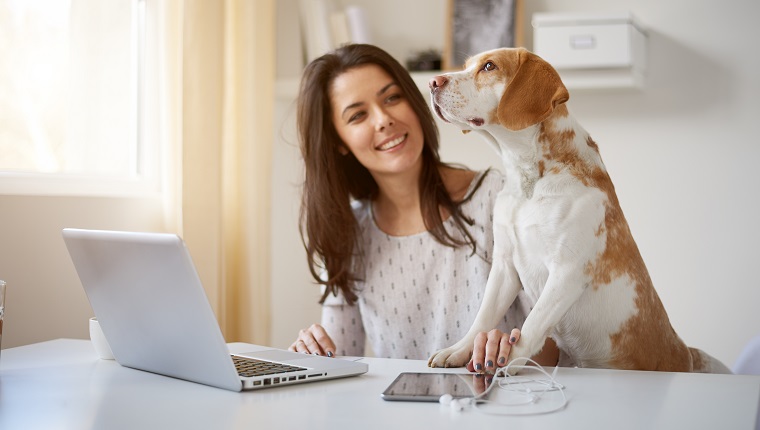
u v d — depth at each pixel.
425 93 2.98
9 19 1.89
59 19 2.02
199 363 1.12
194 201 2.16
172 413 0.96
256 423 0.91
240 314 2.43
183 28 2.16
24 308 1.82
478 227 1.73
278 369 1.17
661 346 1.52
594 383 1.10
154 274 1.09
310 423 0.90
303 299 3.15
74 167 2.06
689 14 2.87
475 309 1.72
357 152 1.75
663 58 2.89
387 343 1.82
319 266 1.86
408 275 1.78
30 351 1.46
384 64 1.76
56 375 1.23
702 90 2.86
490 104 1.43
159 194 2.22
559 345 1.55
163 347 1.17
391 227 1.83
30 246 1.84
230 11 2.46
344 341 1.87
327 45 2.93
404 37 3.17
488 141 1.52
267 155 2.52
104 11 2.16
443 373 1.18
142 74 2.29
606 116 2.95
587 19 2.68
